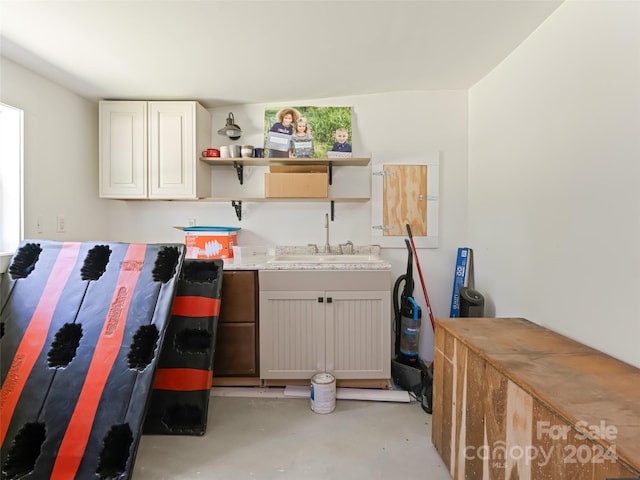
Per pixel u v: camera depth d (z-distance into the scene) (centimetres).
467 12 162
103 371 161
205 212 280
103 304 177
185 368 192
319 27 171
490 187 232
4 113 198
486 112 237
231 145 261
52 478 144
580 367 118
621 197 128
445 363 162
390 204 272
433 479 153
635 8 121
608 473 77
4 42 175
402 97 268
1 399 158
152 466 160
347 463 163
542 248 176
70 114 236
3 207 198
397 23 169
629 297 124
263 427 192
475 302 225
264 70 217
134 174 249
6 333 175
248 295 225
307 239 279
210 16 158
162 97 251
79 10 151
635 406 93
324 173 250
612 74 131
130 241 279
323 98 268
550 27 166
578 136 149
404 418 201
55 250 194
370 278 224
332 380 211
